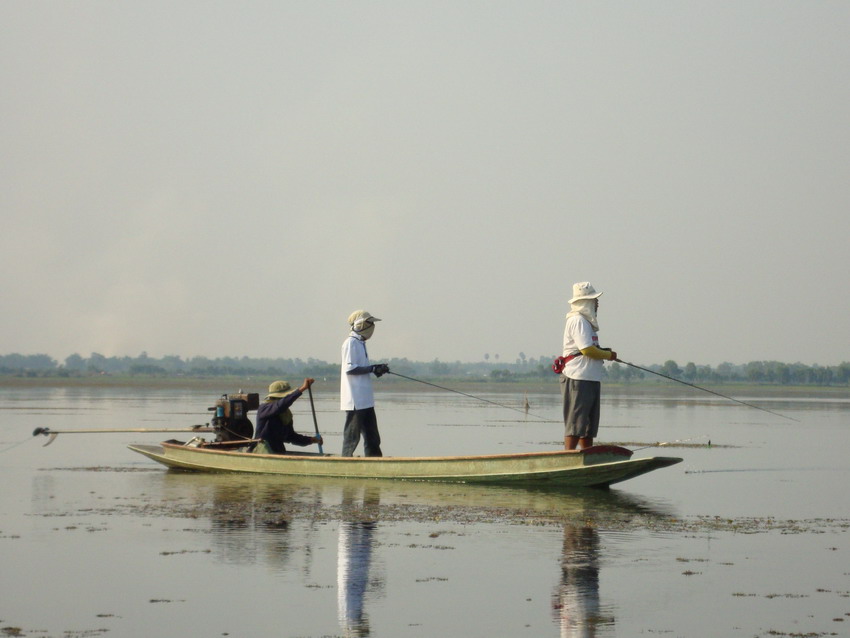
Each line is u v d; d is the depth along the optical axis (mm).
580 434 32500
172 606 17406
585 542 23438
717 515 28094
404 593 18375
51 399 146375
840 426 81812
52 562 20766
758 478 38906
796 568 20703
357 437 36000
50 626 16188
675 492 33750
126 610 17172
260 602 17688
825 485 36312
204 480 35250
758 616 16953
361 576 19672
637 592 18547
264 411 37938
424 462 34594
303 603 17656
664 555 21984
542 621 16594
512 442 56219
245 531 24469
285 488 32906
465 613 17078
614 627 16281
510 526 25531
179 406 114125
